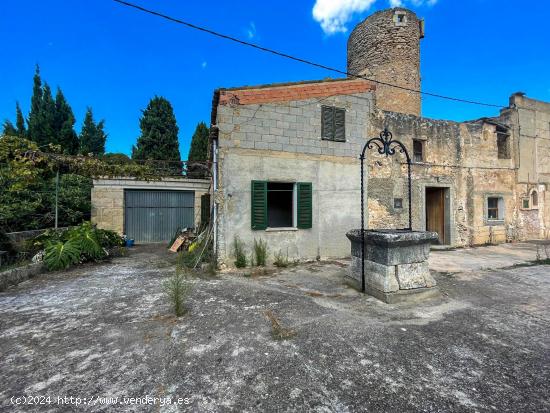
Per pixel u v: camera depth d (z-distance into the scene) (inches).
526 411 81.4
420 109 554.9
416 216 362.6
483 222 412.8
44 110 786.2
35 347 118.9
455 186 394.0
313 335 129.9
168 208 502.9
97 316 152.8
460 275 240.7
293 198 301.0
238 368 103.0
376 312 158.9
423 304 172.2
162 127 829.2
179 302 156.9
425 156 375.2
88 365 105.2
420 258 185.2
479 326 140.5
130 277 240.2
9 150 294.0
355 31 579.8
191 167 518.9
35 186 401.7
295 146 295.0
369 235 186.9
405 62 531.8
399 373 100.0
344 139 317.1
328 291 198.2
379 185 338.0
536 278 229.8
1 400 86.0
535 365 105.3
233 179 273.0
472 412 80.7
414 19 542.3
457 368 103.3
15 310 161.9
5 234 283.3
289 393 88.9
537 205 458.6
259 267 271.9
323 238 305.0
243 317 151.3
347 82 323.6
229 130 272.5
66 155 326.3
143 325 140.9
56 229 337.4
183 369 102.5
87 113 856.9
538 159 461.4
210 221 339.9
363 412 80.6
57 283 220.8
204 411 81.1
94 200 459.2
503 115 452.8
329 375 98.6
